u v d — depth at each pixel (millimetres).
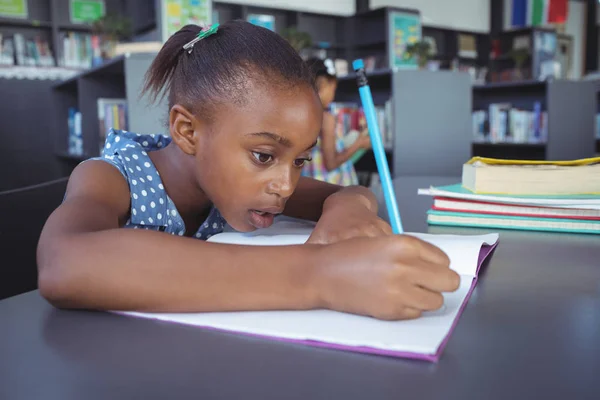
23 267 839
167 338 375
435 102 3299
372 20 7691
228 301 413
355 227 538
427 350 332
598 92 5238
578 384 297
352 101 4188
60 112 4336
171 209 711
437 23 8695
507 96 5090
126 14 6027
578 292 481
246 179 594
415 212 976
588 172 800
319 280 410
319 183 875
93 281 416
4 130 4312
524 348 351
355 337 357
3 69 5035
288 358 339
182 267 416
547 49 8750
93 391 299
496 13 9195
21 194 839
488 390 291
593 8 10141
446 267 397
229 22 666
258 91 569
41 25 5668
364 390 293
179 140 640
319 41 7805
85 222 483
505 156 5035
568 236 754
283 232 700
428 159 3307
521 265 584
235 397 288
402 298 383
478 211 827
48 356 347
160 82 722
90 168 644
